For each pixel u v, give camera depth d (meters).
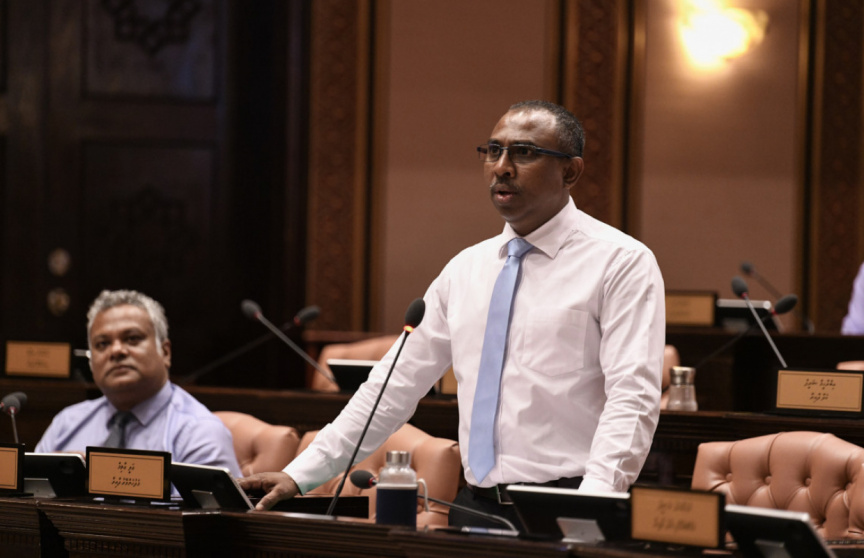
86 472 9.01
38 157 26.08
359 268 25.75
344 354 19.58
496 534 7.26
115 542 8.56
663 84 25.95
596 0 25.91
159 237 26.23
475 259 9.63
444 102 25.80
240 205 26.16
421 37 25.83
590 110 25.91
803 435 10.81
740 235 25.98
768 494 10.81
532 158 9.05
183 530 8.02
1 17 26.02
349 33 25.75
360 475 8.09
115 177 26.19
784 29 26.08
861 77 26.17
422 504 11.48
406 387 9.72
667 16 25.97
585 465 8.60
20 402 11.60
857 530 10.03
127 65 26.20
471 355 9.32
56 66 26.09
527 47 25.83
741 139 25.98
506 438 8.97
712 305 19.30
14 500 9.04
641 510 6.81
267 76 26.00
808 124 26.05
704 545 6.57
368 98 25.77
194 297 26.20
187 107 26.22
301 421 15.09
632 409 8.45
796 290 25.98
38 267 26.03
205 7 26.25
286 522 7.86
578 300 8.96
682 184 25.95
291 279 25.53
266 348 25.72
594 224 9.35
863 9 26.19
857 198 26.14
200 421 12.84
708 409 18.72
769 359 19.03
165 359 13.32
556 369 8.91
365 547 7.54
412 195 25.75
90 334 13.10
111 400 13.04
